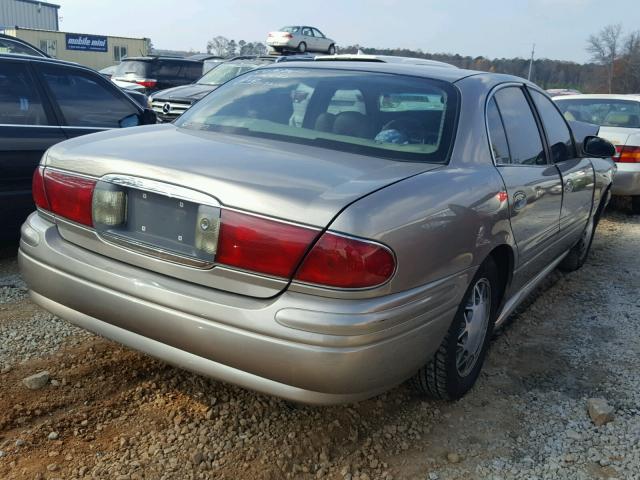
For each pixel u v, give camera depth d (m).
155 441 2.58
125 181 2.39
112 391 2.91
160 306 2.30
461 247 2.51
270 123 3.00
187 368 2.32
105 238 2.48
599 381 3.35
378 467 2.54
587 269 5.49
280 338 2.10
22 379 2.96
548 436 2.81
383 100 3.01
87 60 38.88
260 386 2.20
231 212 2.16
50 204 2.67
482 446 2.72
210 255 2.21
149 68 16.03
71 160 2.61
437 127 2.84
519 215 3.09
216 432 2.66
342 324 2.06
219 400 2.90
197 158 2.42
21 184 4.56
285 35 26.12
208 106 3.33
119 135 2.89
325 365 2.08
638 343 3.87
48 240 2.65
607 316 4.32
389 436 2.75
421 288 2.31
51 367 3.09
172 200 2.29
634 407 3.08
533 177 3.34
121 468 2.40
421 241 2.26
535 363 3.55
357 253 2.05
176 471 2.41
